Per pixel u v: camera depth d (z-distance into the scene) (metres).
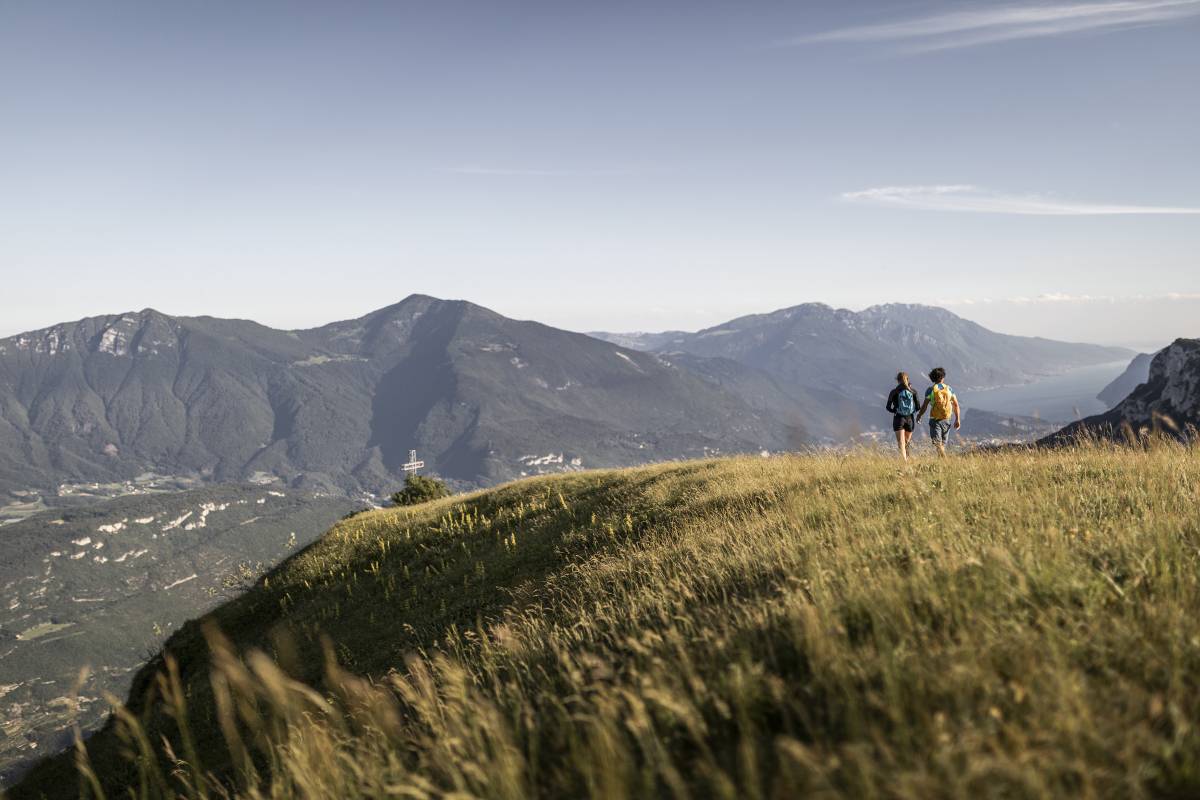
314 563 23.36
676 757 3.94
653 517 15.01
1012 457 12.29
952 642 4.11
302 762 5.62
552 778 4.22
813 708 3.95
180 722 5.56
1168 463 9.51
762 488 13.94
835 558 6.81
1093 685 3.53
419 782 4.25
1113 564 5.46
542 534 17.83
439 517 24.03
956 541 6.35
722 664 4.91
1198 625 3.87
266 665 5.23
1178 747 2.86
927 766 2.96
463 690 5.93
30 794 13.68
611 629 7.01
